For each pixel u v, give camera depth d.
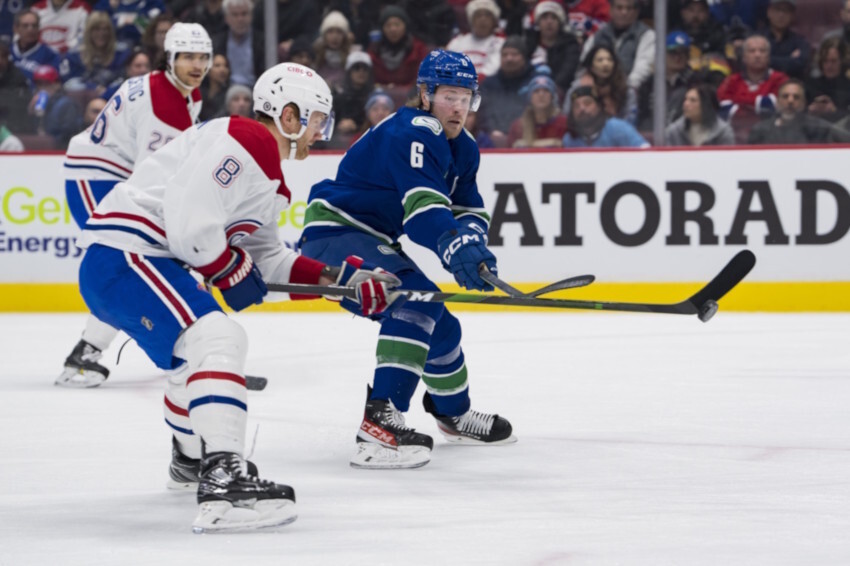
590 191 24.83
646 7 26.27
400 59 27.16
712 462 10.85
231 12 27.12
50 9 27.61
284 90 9.18
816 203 24.31
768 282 24.56
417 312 10.81
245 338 8.54
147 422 13.38
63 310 25.81
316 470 10.66
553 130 26.70
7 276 25.86
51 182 25.62
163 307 8.46
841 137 26.06
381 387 10.88
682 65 26.25
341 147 27.25
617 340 20.59
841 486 9.76
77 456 11.38
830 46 25.97
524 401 14.55
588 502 9.25
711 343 20.00
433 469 10.68
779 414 13.46
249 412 13.84
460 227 10.48
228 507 8.38
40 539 8.22
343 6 27.12
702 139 26.30
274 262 9.59
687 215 24.58
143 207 8.73
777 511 8.86
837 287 24.38
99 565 7.50
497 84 26.83
